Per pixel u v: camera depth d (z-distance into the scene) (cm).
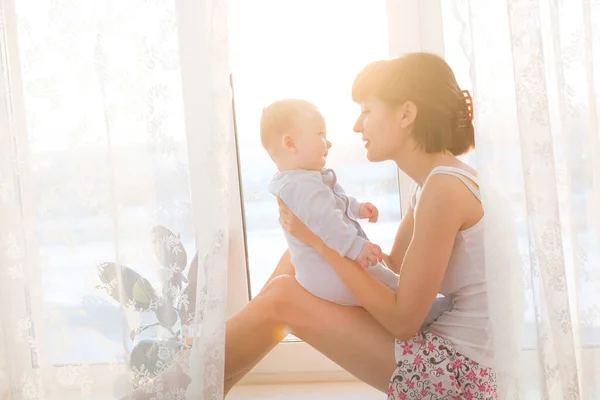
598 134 128
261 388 182
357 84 140
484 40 125
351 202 155
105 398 139
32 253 139
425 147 136
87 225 138
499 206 126
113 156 134
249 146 180
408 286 129
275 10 175
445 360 131
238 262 182
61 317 139
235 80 178
